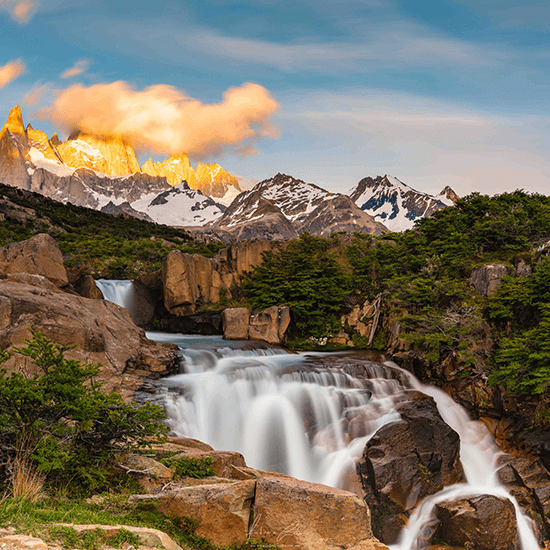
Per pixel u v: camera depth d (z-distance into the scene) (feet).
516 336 118.73
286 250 176.24
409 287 148.77
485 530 74.54
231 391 97.50
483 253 161.99
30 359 71.61
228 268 174.81
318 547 39.04
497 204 179.01
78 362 45.62
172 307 153.17
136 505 40.14
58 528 30.73
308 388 103.30
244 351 122.21
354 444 94.79
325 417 99.76
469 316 124.67
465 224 179.22
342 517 39.75
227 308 149.07
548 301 118.73
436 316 126.52
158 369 96.37
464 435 112.16
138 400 83.10
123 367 88.94
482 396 114.21
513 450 105.70
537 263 136.67
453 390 118.62
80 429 43.96
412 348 130.52
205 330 152.76
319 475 92.22
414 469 86.07
